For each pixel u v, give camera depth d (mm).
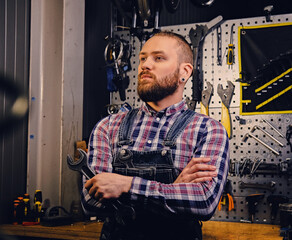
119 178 1097
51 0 2277
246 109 2449
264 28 2488
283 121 2369
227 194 2342
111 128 1382
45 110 2225
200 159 1152
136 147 1276
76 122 2432
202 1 2586
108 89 2650
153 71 1268
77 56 2447
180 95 1357
